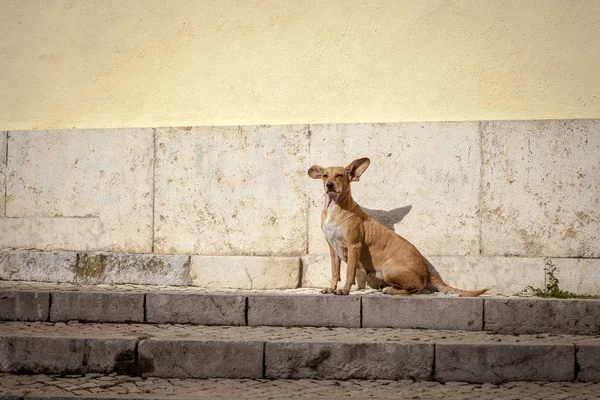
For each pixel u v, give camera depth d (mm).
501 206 7020
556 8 7488
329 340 5184
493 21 7566
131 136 7656
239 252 7418
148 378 5094
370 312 5855
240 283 7168
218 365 5113
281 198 7363
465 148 7094
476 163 7074
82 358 5172
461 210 7082
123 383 4906
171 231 7543
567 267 6840
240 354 5113
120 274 7352
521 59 7484
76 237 7734
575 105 7336
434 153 7148
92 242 7703
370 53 7742
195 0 8156
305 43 7887
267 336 5387
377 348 5090
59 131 7816
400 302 5836
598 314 5672
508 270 6914
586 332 5680
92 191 7723
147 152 7613
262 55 7953
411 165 7176
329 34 7852
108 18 8367
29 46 8508
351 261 6516
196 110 7980
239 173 7445
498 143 7043
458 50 7590
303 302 5879
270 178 7391
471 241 7059
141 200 7609
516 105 7414
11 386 4762
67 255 7438
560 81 7402
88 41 8375
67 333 5426
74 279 7395
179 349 5129
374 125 7246
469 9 7609
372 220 6758
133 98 8148
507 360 5039
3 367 5191
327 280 7184
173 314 5965
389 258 6668
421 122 7176
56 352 5176
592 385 4930
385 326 5844
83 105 8250
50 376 5102
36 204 7844
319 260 7203
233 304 5910
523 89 7438
